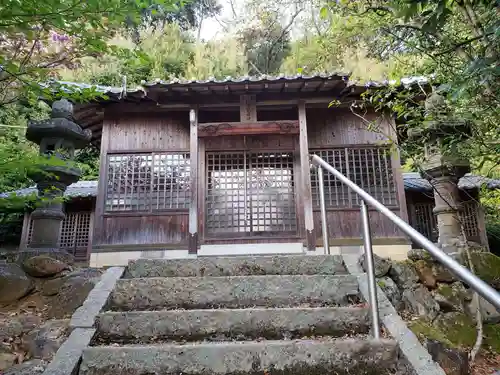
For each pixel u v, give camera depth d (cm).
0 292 274
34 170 235
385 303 220
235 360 177
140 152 566
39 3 164
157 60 1357
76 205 878
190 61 1428
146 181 560
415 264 333
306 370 177
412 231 156
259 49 1466
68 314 251
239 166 575
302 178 531
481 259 334
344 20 366
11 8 164
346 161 560
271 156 575
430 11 212
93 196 819
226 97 551
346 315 208
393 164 556
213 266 269
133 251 533
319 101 547
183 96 544
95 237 537
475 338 284
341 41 487
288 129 548
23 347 204
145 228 543
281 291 235
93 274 302
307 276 239
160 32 1505
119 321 203
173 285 235
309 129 576
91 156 1289
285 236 547
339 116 578
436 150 346
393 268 320
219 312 206
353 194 554
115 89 533
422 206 840
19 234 1023
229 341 196
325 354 179
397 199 545
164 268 268
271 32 1393
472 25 216
